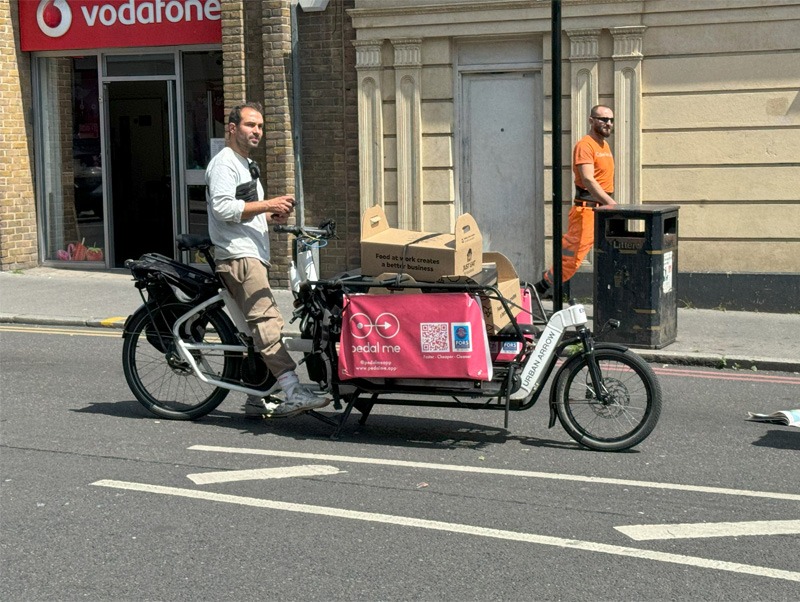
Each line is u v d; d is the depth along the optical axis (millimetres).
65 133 15078
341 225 13297
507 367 6680
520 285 7547
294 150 13242
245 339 7023
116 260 15141
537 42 12391
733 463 6391
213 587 4566
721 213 11875
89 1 14414
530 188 12641
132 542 5078
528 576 4672
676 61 11797
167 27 14086
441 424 7273
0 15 14617
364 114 12891
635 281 9625
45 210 15328
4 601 4445
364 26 12711
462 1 12328
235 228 6809
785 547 5020
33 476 6078
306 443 6777
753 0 11477
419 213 12859
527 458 6469
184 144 14500
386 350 6500
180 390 7363
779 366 9234
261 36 13312
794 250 11695
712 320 11297
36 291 13258
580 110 12125
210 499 5680
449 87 12633
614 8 11828
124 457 6449
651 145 12008
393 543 5055
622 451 6605
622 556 4898
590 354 6551
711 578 4660
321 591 4520
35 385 8414
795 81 11477
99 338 10633
